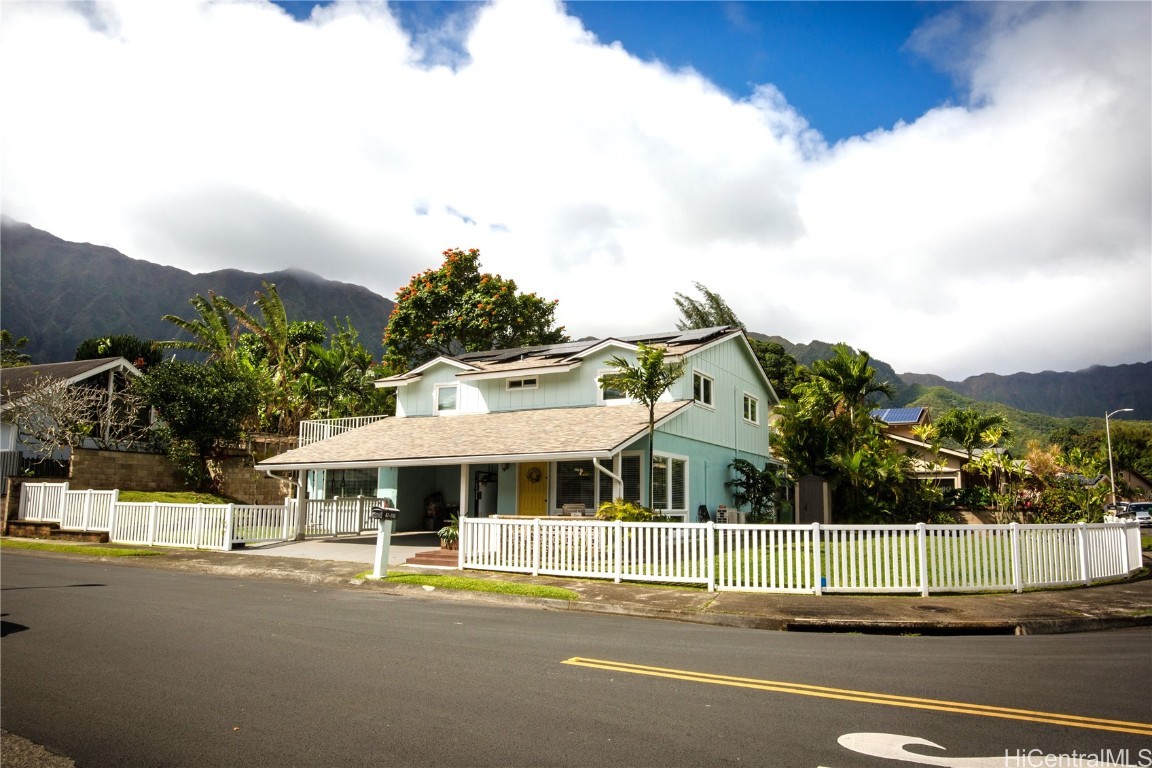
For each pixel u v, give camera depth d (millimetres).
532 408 23266
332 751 4832
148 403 28922
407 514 25312
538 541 14578
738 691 6383
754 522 24625
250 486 29266
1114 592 12953
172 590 12508
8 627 9031
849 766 4645
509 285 41344
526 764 4629
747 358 27469
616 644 8477
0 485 26406
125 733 5176
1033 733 5336
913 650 8500
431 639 8547
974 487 28500
